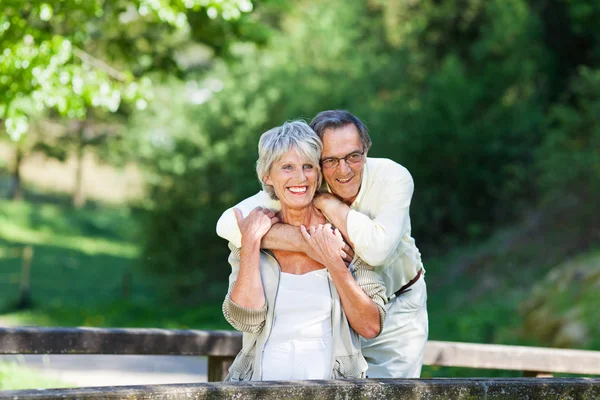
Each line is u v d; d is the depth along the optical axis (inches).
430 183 680.4
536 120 665.0
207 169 728.3
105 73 292.2
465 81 679.7
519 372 352.5
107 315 690.8
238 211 133.3
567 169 560.4
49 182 1513.3
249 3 286.4
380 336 150.7
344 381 110.1
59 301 773.3
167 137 749.9
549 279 468.1
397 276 150.2
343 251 127.6
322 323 126.7
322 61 735.7
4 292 802.8
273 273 127.9
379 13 804.6
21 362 385.1
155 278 775.1
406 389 110.5
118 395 98.5
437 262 664.4
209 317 657.6
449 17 752.3
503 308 490.9
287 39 753.6
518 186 650.2
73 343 171.2
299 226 129.6
